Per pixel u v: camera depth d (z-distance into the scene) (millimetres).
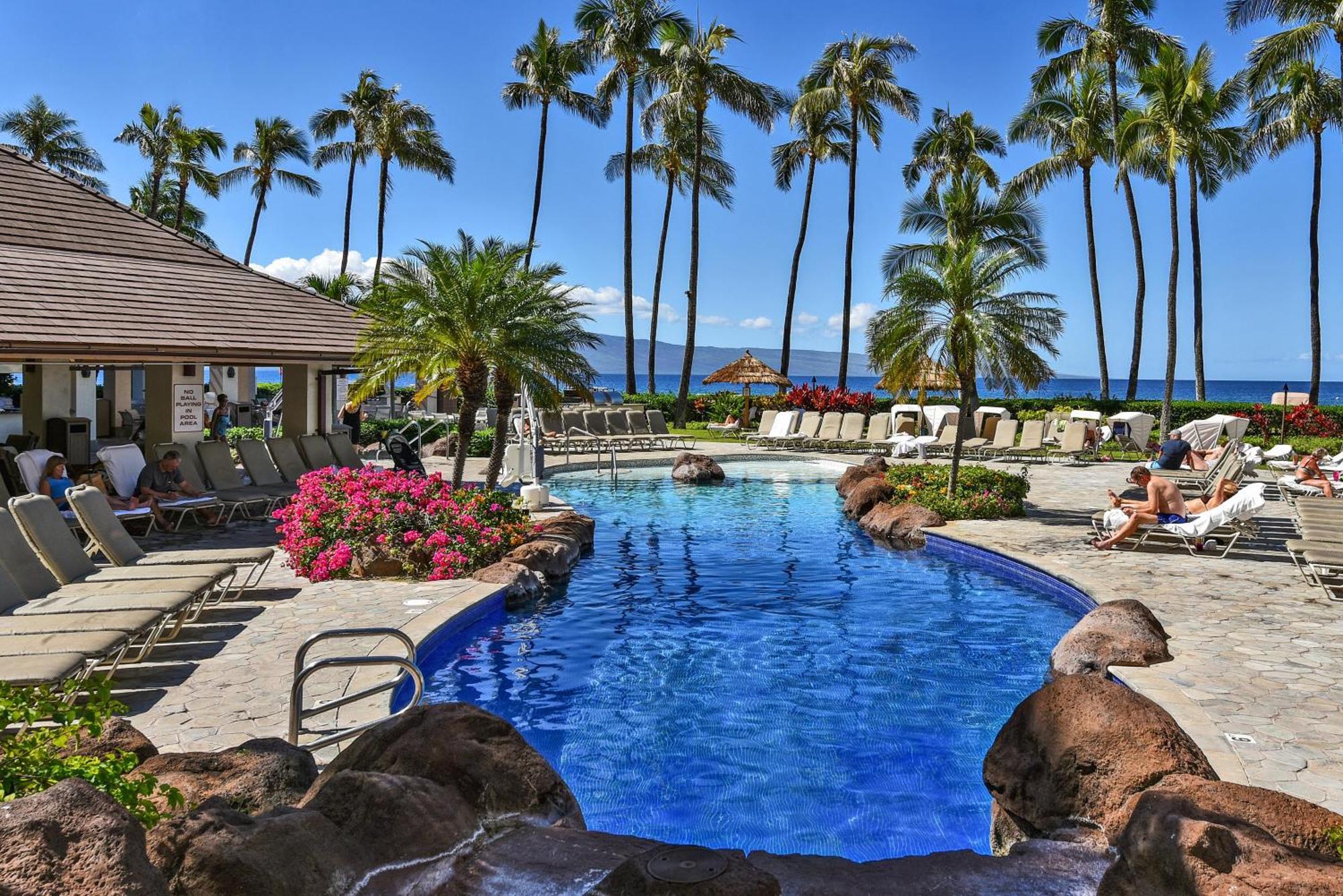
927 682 6902
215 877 2543
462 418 12492
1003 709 6344
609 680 6926
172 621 7242
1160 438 28422
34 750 2865
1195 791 3320
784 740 5809
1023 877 3375
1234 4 27750
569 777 5273
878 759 5523
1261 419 28344
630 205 36094
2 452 11438
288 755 3852
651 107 33531
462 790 3590
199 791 3527
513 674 7051
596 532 13281
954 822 4750
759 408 33312
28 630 5547
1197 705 5566
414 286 12078
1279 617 7738
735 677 7016
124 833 2283
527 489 14055
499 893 3111
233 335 13328
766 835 4609
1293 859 2762
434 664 7238
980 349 13562
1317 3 26953
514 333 12320
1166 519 10977
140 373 27250
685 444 26516
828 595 9547
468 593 8555
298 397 15758
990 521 13258
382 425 23547
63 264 13086
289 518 9969
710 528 13664
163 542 10898
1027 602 9297
